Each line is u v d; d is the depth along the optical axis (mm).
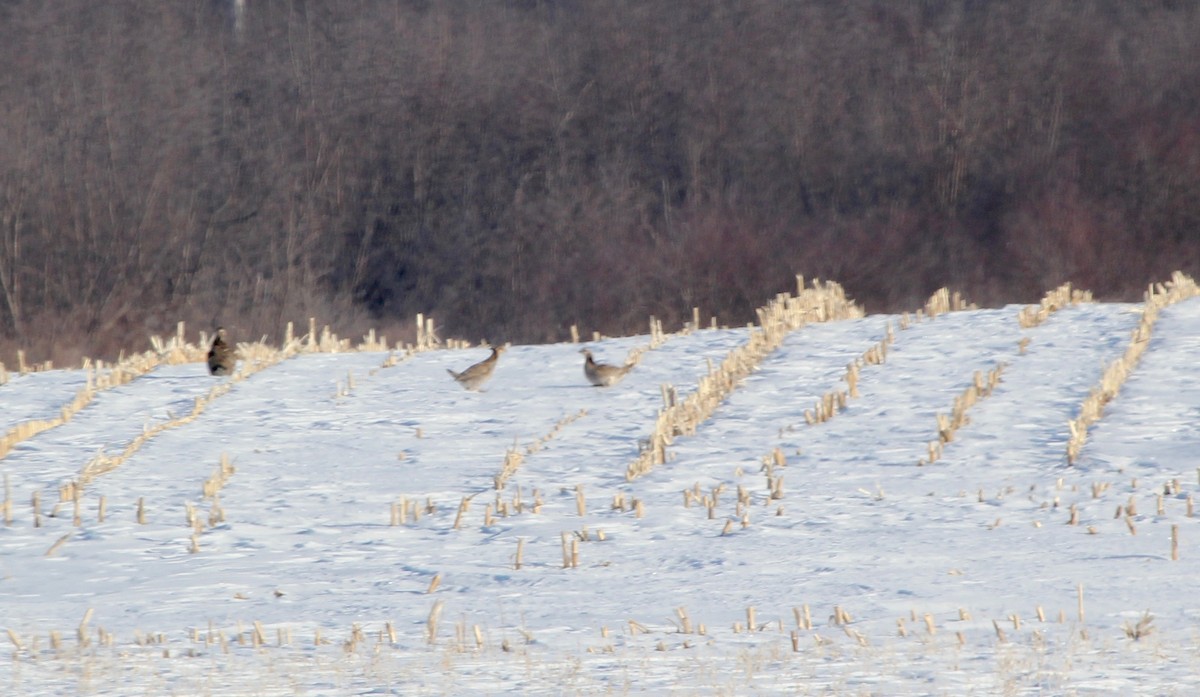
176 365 89562
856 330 87688
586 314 192250
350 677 31281
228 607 40344
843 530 48938
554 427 68812
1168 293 92375
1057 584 39406
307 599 41250
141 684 30938
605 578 42938
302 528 52594
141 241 196500
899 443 62469
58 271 193750
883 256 193250
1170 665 30500
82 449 68125
